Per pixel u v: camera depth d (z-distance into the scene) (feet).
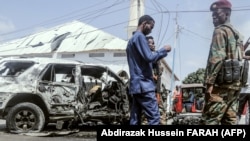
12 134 25.54
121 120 28.94
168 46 13.47
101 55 117.91
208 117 11.48
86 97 28.43
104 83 29.43
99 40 123.85
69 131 28.17
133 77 13.56
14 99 27.22
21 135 25.21
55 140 23.38
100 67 29.43
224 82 11.20
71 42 126.72
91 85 31.17
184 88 46.47
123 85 29.22
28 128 26.40
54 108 27.50
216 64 11.09
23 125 26.35
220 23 11.48
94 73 30.55
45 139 23.65
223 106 11.28
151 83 13.56
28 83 27.07
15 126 26.11
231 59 11.19
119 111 28.81
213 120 11.35
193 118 42.04
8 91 26.71
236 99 11.69
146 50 13.17
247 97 24.89
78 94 28.07
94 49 117.29
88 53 119.44
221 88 11.28
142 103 13.48
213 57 11.16
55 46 125.80
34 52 124.06
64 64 28.32
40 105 27.73
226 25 11.34
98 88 28.94
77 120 28.17
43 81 27.37
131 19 89.71
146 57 13.12
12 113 26.11
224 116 11.75
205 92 11.57
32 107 26.37
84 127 29.55
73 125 29.89
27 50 126.11
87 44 123.03
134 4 89.76
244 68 11.88
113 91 28.91
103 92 28.84
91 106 28.43
